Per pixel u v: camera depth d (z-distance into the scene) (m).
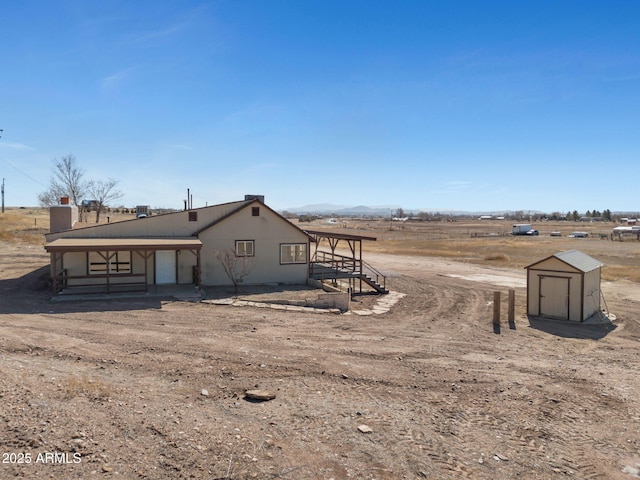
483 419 7.88
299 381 9.39
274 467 5.82
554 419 8.02
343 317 17.39
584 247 56.06
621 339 15.29
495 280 29.27
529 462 6.41
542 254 47.78
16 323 13.70
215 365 10.15
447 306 20.75
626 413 8.45
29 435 6.16
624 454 6.81
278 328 14.62
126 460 5.73
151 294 19.81
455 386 9.62
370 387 9.27
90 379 8.72
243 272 23.09
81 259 21.38
